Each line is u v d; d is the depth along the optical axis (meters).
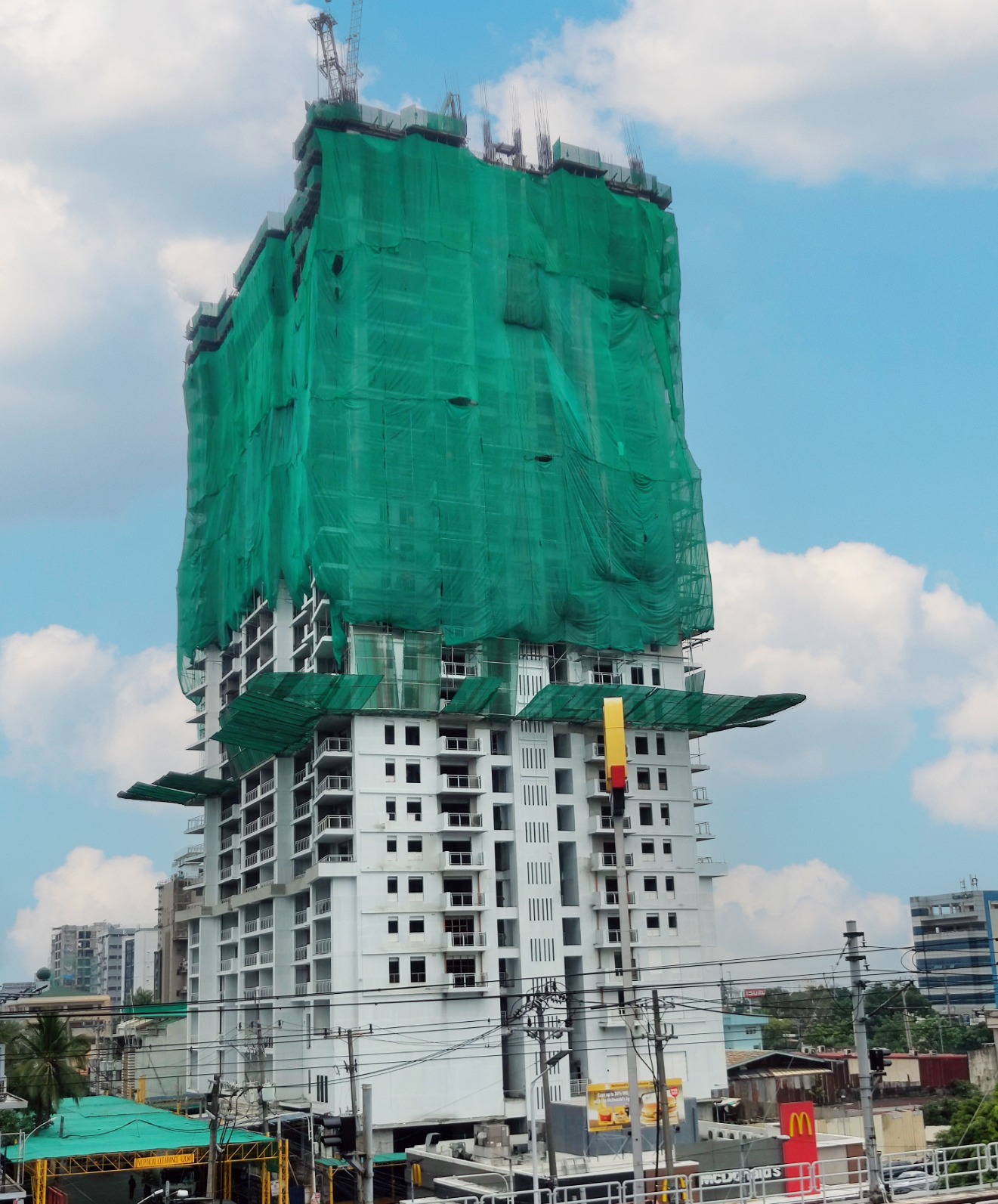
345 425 111.31
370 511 110.12
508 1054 108.62
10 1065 85.69
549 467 118.69
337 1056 100.88
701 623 124.25
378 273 115.38
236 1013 126.31
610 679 120.06
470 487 113.94
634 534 122.19
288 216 127.38
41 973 136.50
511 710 112.00
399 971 103.25
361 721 107.50
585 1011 108.88
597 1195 65.31
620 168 135.00
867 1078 46.38
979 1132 75.19
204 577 139.88
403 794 107.38
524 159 129.88
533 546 115.56
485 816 108.75
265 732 112.88
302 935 115.88
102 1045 146.25
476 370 116.88
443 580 111.56
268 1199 83.00
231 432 137.62
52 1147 76.88
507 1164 74.94
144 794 134.25
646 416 126.75
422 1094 101.19
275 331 125.75
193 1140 79.75
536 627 114.12
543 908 109.06
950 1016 184.00
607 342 126.12
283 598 123.38
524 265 122.44
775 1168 65.38
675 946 114.69
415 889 105.75
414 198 118.88
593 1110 73.94
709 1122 98.81
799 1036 176.88
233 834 138.00
